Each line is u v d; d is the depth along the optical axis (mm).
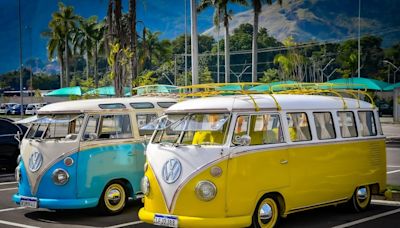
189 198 8016
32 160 10211
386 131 35969
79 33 70688
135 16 23766
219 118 8375
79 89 40250
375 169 10711
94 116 10391
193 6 25516
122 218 10180
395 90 45938
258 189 8297
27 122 10656
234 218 7980
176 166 8219
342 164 9859
